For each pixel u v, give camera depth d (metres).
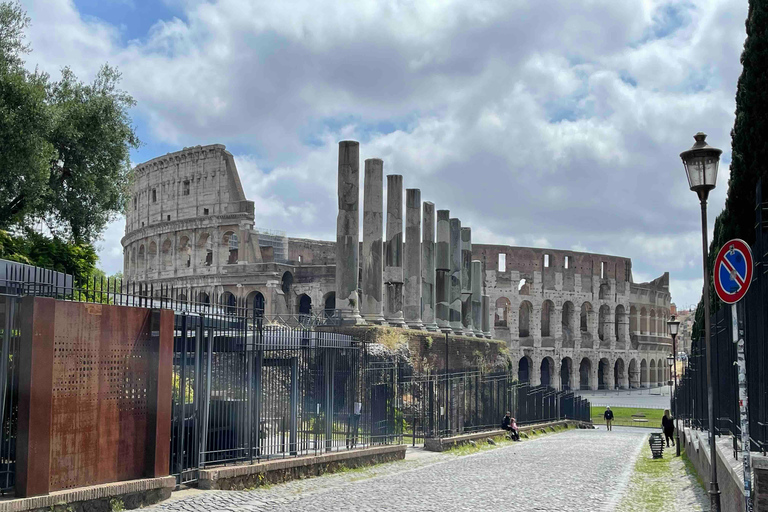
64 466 15.55
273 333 23.62
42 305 14.88
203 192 102.00
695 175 16.00
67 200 42.94
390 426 32.06
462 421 46.19
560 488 22.06
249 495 19.00
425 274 73.75
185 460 19.77
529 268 129.12
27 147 37.16
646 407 98.06
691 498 20.27
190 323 19.80
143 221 110.00
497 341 82.38
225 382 21.14
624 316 138.00
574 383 130.12
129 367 17.31
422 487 21.72
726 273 13.25
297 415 24.62
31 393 14.58
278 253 110.06
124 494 16.52
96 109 43.38
